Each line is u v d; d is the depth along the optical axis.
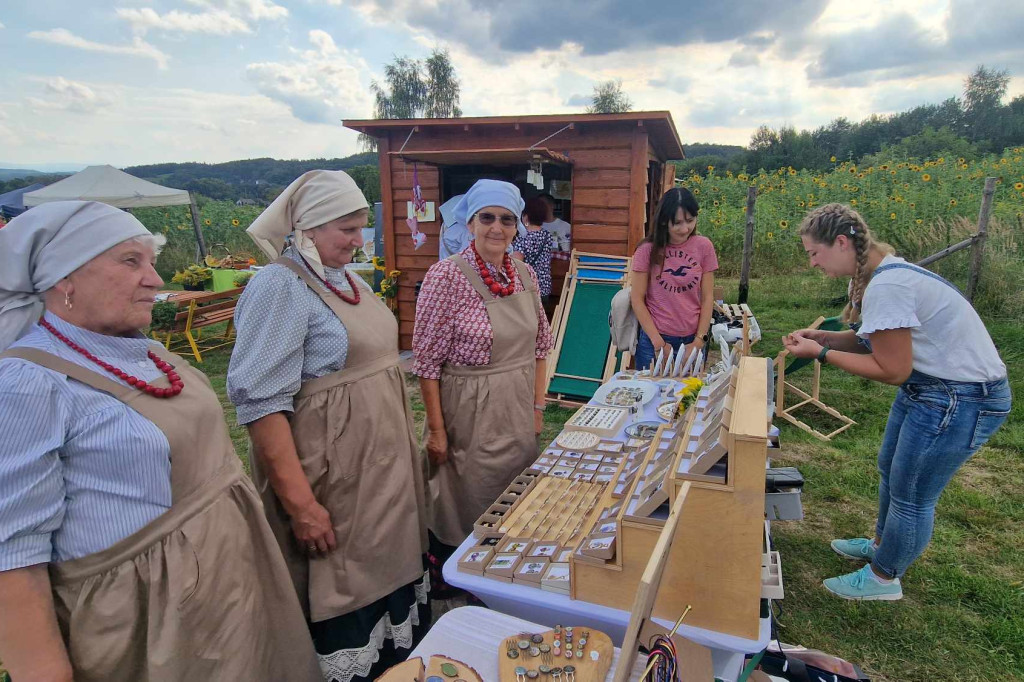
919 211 9.26
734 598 1.42
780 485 1.73
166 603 1.32
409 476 2.08
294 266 1.80
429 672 1.27
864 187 10.91
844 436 4.59
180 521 1.35
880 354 2.30
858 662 2.48
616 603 1.51
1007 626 2.62
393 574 2.05
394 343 2.06
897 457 2.49
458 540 2.52
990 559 3.09
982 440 2.31
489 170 6.37
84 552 1.23
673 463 1.53
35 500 1.11
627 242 5.72
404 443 2.05
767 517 1.72
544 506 1.94
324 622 1.99
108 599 1.26
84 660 1.26
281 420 1.76
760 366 1.84
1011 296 6.69
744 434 1.31
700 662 1.19
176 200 12.36
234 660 1.45
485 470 2.42
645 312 3.92
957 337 2.25
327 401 1.85
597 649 1.32
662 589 1.47
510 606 1.64
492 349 2.35
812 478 3.96
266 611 1.65
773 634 2.09
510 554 1.69
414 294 6.62
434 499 2.56
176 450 1.33
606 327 5.46
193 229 15.17
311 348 1.82
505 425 2.41
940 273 7.52
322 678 1.84
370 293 2.04
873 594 2.77
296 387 1.79
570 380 5.38
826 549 3.22
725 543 1.38
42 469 1.12
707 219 11.85
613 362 5.30
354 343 1.87
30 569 1.13
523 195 6.48
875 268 2.41
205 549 1.39
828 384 5.59
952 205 8.99
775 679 1.66
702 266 3.82
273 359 1.71
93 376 1.22
